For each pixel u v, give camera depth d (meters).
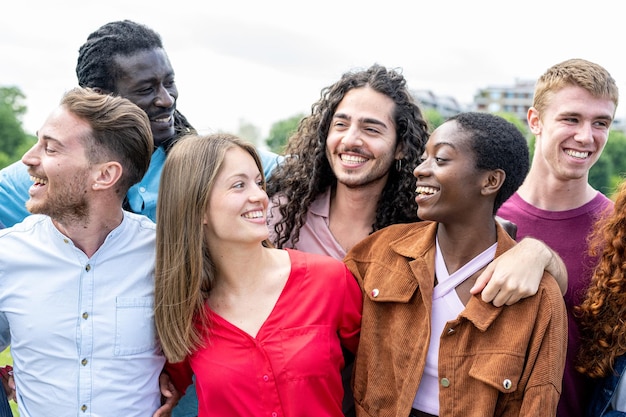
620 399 2.30
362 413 2.23
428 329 2.13
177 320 2.17
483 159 2.10
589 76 2.77
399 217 2.74
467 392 2.06
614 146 50.09
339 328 2.32
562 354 2.02
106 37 2.72
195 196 2.15
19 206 2.81
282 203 2.83
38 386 2.14
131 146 2.20
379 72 2.71
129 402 2.17
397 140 2.70
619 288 2.32
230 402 2.13
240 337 2.15
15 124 59.56
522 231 2.96
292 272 2.25
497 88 91.88
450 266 2.21
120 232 2.24
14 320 2.14
